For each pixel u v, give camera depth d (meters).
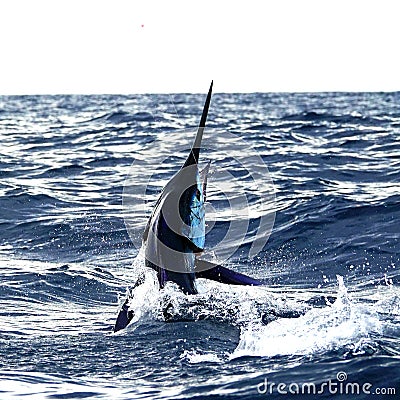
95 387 19.42
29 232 41.88
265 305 25.09
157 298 23.31
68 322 26.61
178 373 20.08
